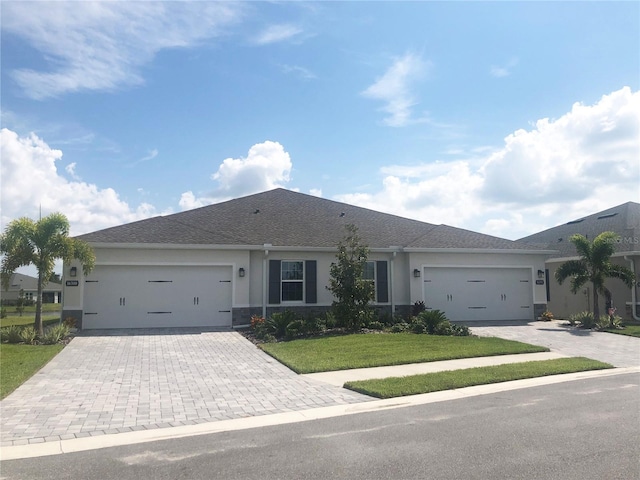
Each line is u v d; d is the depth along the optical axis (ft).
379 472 16.69
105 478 16.46
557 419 23.09
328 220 75.10
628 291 74.43
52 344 48.70
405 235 73.56
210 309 62.08
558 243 92.22
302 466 17.38
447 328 56.08
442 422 22.94
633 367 38.42
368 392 29.19
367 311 59.11
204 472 16.93
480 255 71.61
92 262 55.11
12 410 25.72
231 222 69.82
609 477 15.93
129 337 53.83
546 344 50.26
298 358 40.83
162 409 26.00
